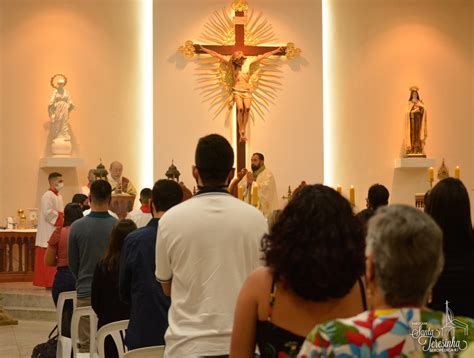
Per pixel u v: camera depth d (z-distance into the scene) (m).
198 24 14.71
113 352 5.44
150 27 14.89
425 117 14.66
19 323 11.23
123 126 14.77
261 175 13.41
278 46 14.55
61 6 14.71
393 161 15.02
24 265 13.83
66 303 6.73
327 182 14.98
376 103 15.07
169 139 14.61
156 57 14.62
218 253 3.70
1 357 8.83
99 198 6.12
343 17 15.12
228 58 14.47
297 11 14.83
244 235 3.74
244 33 14.53
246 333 2.83
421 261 2.18
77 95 14.68
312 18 14.82
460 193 3.48
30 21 14.64
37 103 14.57
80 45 14.73
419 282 2.19
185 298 3.71
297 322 2.75
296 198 2.75
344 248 2.65
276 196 13.49
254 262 3.76
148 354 4.17
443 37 15.20
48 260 7.36
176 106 14.65
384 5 15.16
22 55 14.59
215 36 14.71
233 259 3.71
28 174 14.48
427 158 14.59
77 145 14.62
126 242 4.61
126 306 5.41
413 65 15.13
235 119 14.66
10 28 14.60
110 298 5.43
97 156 14.67
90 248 6.07
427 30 15.17
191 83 14.67
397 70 15.11
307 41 14.82
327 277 2.63
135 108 14.83
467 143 15.17
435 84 15.16
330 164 15.01
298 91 14.79
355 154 15.01
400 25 15.15
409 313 2.18
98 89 14.73
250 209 3.81
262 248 2.83
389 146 15.03
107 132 14.72
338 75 15.10
